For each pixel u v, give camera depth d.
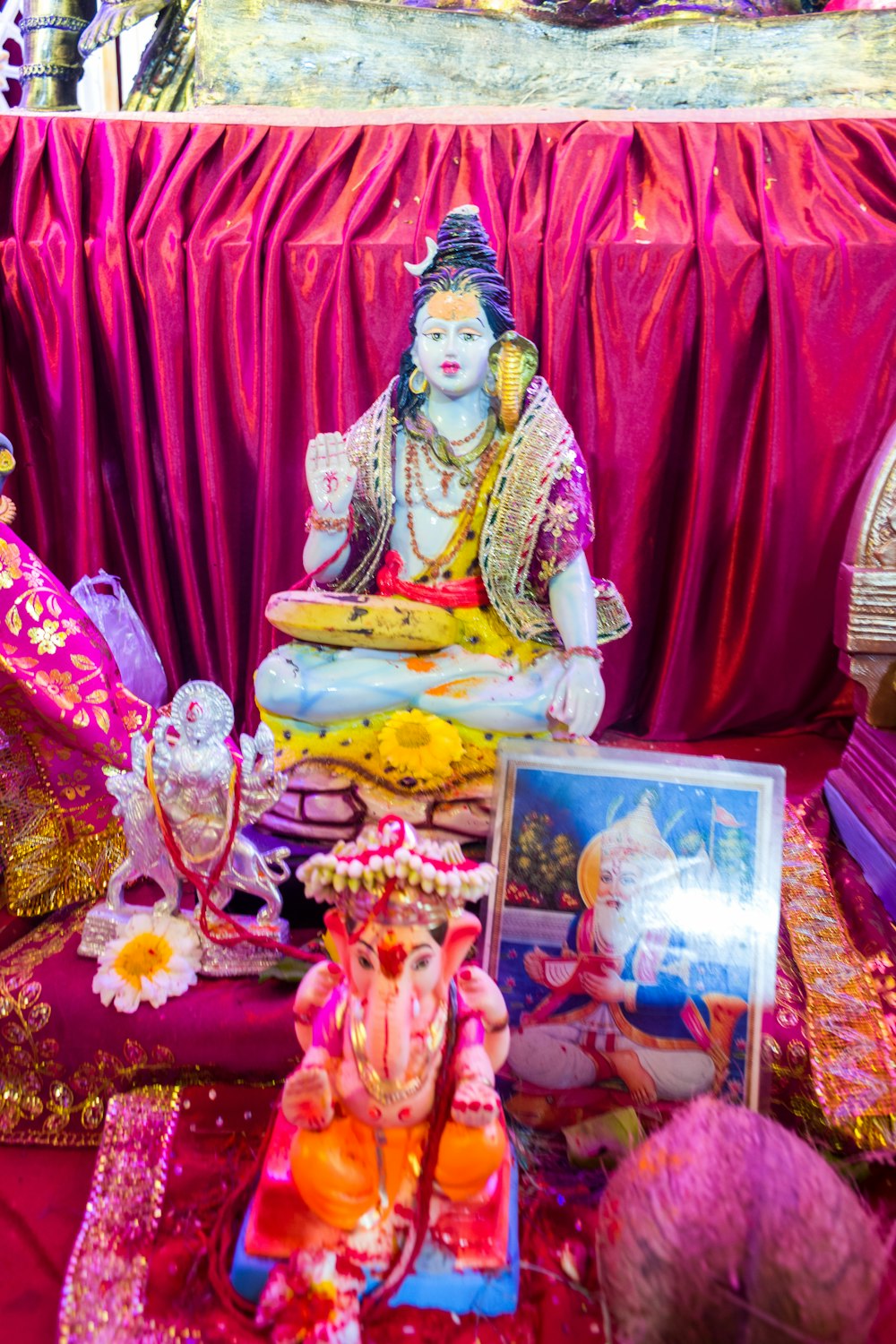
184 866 1.85
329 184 3.17
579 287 3.02
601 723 3.34
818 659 3.28
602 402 3.09
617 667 3.28
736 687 3.28
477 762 2.21
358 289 3.06
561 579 2.27
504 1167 1.54
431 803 2.22
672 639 3.20
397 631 2.21
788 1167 1.23
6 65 4.29
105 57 4.17
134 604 3.36
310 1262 1.42
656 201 3.11
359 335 3.09
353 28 3.44
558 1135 1.78
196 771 1.80
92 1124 1.87
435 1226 1.46
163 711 2.01
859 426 3.06
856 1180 1.73
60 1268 1.58
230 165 3.18
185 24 3.70
